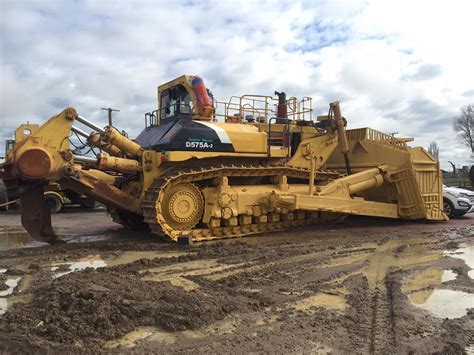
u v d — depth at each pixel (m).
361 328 4.51
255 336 4.29
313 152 11.43
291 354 3.91
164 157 9.27
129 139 9.61
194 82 10.52
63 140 8.66
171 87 11.05
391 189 12.34
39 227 9.04
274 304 5.26
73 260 7.77
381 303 5.31
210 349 4.00
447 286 6.07
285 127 11.53
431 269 7.07
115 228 12.14
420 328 4.49
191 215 9.50
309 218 11.82
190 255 7.91
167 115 11.36
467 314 4.91
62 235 10.77
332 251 8.50
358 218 13.61
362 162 12.88
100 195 9.19
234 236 10.05
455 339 4.21
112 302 4.75
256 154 10.38
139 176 10.03
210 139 9.71
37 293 5.54
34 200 9.01
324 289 5.92
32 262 7.59
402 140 12.56
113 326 4.34
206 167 9.80
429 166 12.73
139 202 9.59
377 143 12.57
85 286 5.26
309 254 8.21
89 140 9.38
